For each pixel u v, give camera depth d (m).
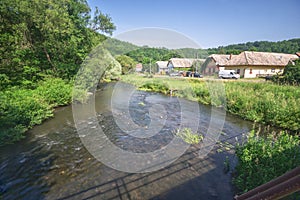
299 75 12.50
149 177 3.48
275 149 3.15
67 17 10.51
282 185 0.61
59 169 3.76
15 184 3.29
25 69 8.80
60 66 10.60
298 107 5.96
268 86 9.78
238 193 2.99
